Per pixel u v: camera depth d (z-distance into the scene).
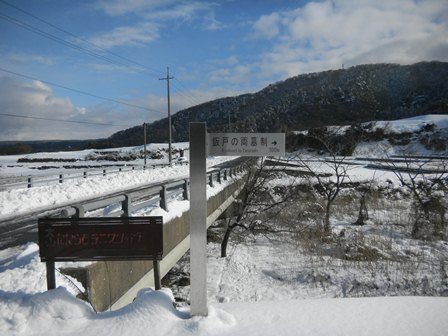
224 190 17.28
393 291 9.91
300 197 20.52
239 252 15.94
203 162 4.33
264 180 17.75
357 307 4.48
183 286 12.94
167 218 8.30
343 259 13.19
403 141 52.59
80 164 54.75
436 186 22.52
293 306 4.54
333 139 33.34
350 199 22.44
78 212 5.20
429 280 10.20
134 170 33.16
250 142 4.56
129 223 4.47
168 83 42.00
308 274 12.20
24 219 12.03
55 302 4.15
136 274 6.58
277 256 14.78
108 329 3.91
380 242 14.23
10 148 109.31
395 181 25.30
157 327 3.93
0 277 4.95
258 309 4.47
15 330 3.86
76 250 4.46
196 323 3.96
